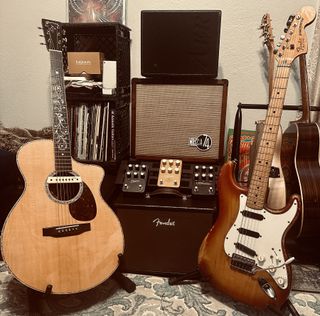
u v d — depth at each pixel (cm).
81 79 154
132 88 156
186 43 146
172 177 151
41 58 187
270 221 121
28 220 121
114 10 174
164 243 146
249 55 173
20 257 119
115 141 160
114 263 133
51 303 135
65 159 129
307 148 133
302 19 119
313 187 131
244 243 125
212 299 139
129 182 150
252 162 145
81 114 160
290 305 128
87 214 129
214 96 152
